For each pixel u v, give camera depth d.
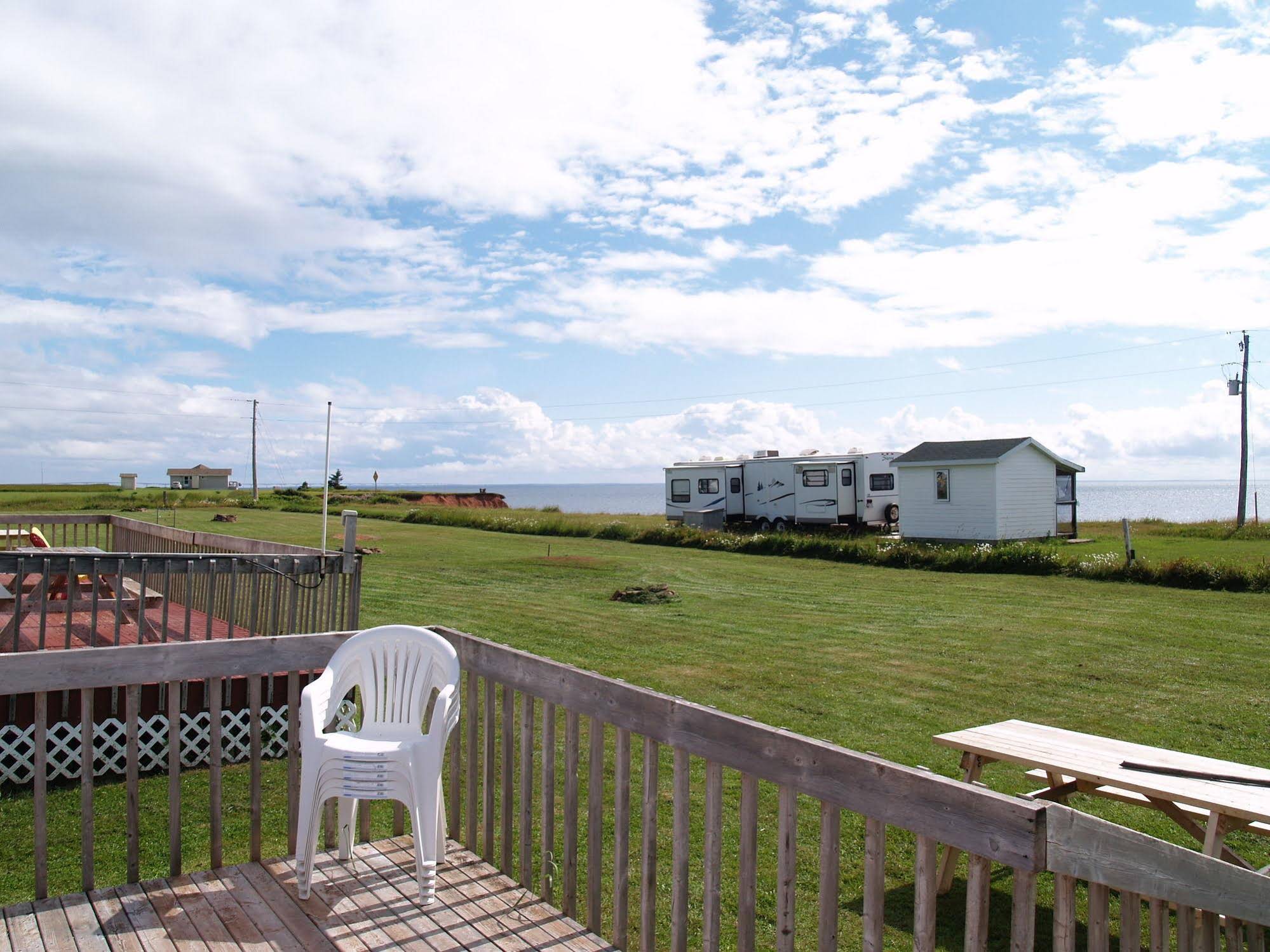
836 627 10.48
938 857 4.09
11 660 2.93
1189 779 3.37
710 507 28.95
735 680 7.75
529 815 3.17
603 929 3.37
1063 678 7.88
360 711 6.03
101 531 25.89
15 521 10.45
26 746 5.09
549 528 27.33
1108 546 21.23
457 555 19.67
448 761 5.23
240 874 3.27
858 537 23.61
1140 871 2.03
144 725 5.39
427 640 3.36
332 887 3.18
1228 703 7.08
